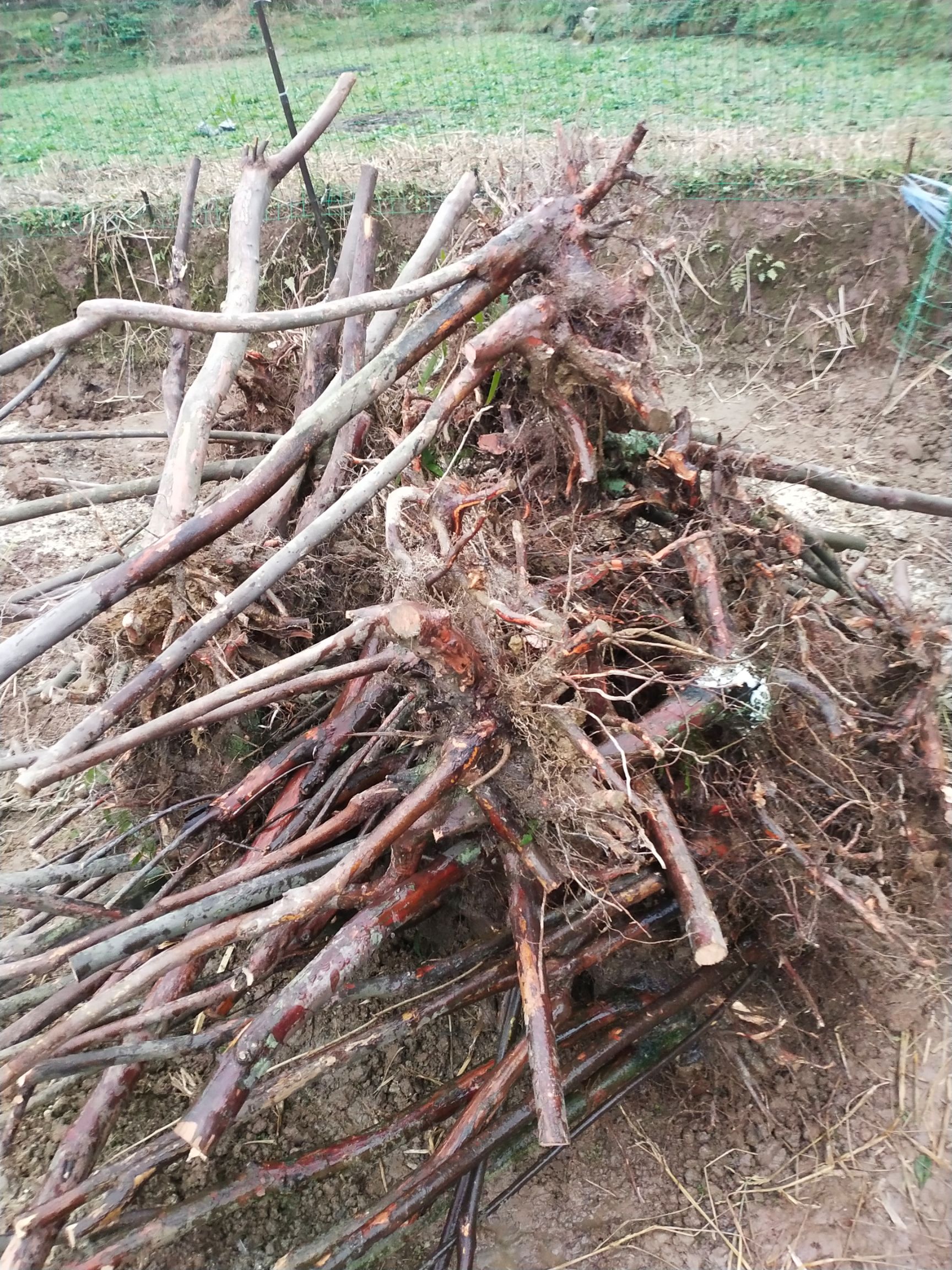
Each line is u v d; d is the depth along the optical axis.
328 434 1.84
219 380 2.19
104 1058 1.47
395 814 1.52
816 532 2.46
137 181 6.02
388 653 1.71
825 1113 2.09
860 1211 1.94
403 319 2.83
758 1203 1.98
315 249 5.49
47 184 6.08
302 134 2.64
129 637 1.92
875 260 4.78
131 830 1.91
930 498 2.43
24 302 5.79
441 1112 1.81
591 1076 1.97
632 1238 1.94
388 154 5.65
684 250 5.02
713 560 1.95
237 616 1.87
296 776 1.99
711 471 2.20
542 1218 1.98
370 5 8.59
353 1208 1.94
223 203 5.71
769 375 4.91
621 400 1.95
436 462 2.29
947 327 4.59
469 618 1.62
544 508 2.12
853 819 2.03
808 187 4.91
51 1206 1.39
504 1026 1.94
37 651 1.61
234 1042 1.49
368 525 2.24
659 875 1.79
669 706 1.78
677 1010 1.98
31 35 9.04
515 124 5.88
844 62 6.51
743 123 5.55
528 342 1.86
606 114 5.92
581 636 1.55
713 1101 2.13
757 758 1.89
